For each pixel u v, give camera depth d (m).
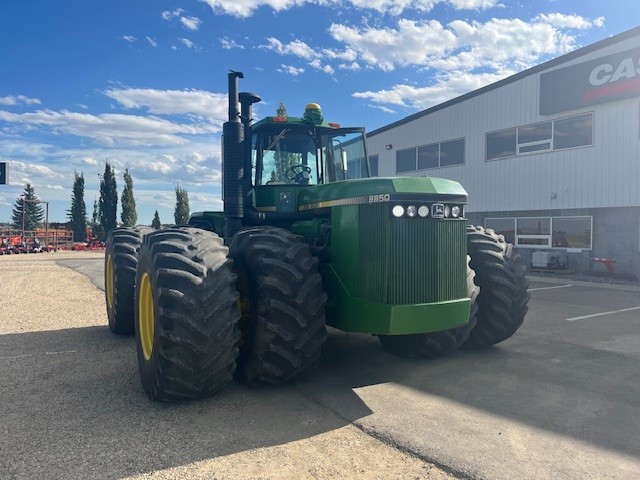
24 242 30.36
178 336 3.24
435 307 3.69
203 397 3.58
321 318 3.71
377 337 5.65
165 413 3.38
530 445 2.90
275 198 4.87
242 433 3.07
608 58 12.63
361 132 5.50
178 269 3.38
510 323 4.93
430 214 3.70
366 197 3.76
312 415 3.36
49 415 3.35
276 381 3.74
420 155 18.44
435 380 4.11
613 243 12.82
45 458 2.74
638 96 12.17
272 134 5.12
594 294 9.74
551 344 5.38
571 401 3.62
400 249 3.61
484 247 4.99
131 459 2.73
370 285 3.72
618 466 2.66
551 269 13.83
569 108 13.51
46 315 7.27
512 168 15.23
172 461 2.71
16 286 10.95
